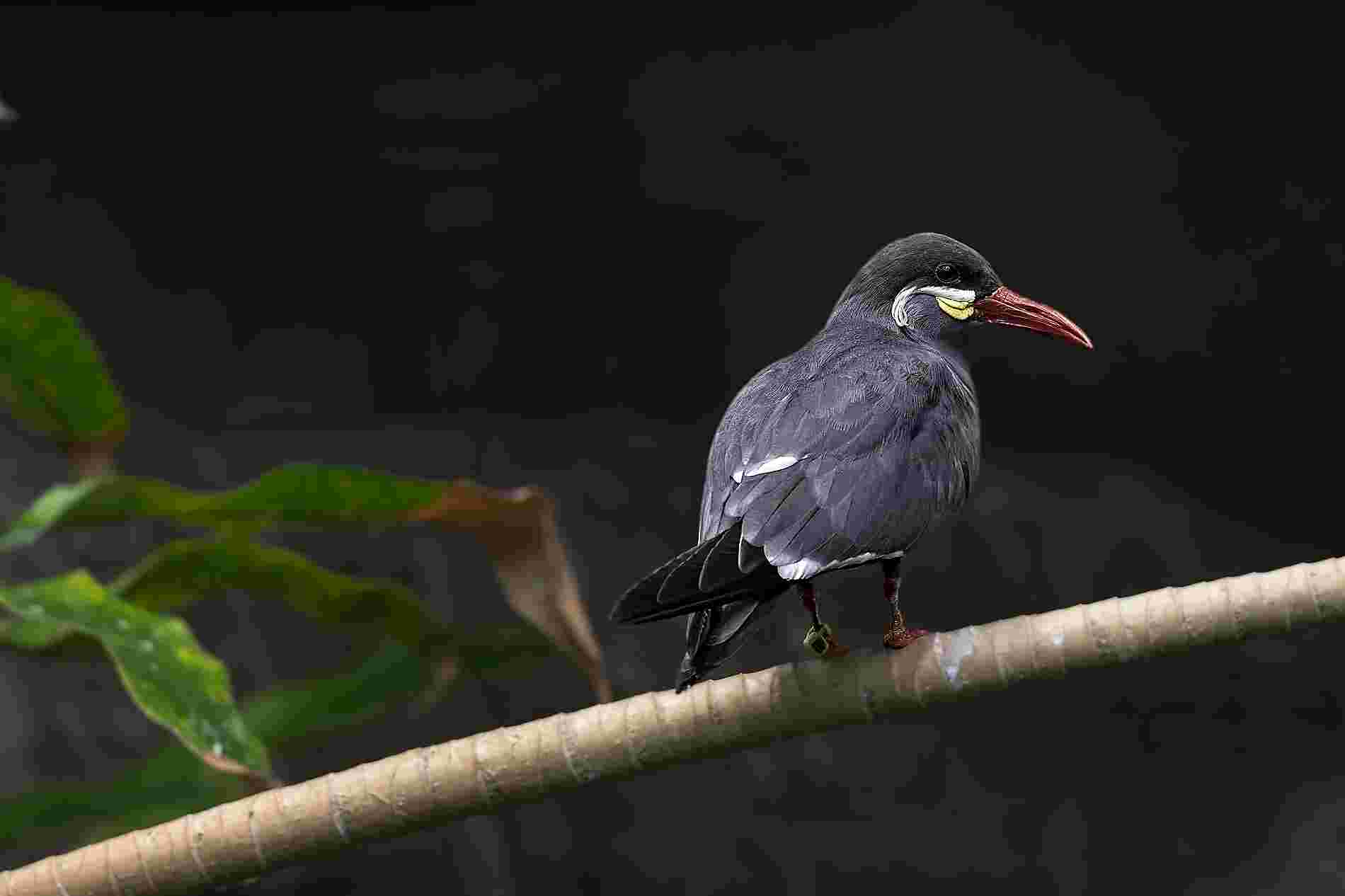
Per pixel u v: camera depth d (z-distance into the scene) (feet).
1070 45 46.62
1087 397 44.57
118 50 46.16
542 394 45.21
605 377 45.34
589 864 39.42
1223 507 43.57
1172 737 39.99
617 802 39.88
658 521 42.47
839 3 47.16
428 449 43.32
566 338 45.50
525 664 23.03
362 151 46.52
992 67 46.78
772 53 47.09
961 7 47.06
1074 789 39.65
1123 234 45.70
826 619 40.55
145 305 44.47
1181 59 45.98
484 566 40.68
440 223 46.26
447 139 46.65
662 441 44.39
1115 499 42.98
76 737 38.83
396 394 44.83
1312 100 45.06
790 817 39.63
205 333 44.50
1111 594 41.63
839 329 17.75
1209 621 12.54
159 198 45.65
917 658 12.94
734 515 14.44
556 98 46.80
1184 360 44.62
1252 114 45.50
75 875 13.21
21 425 41.68
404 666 22.89
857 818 39.55
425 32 46.73
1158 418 44.34
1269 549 42.91
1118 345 44.91
